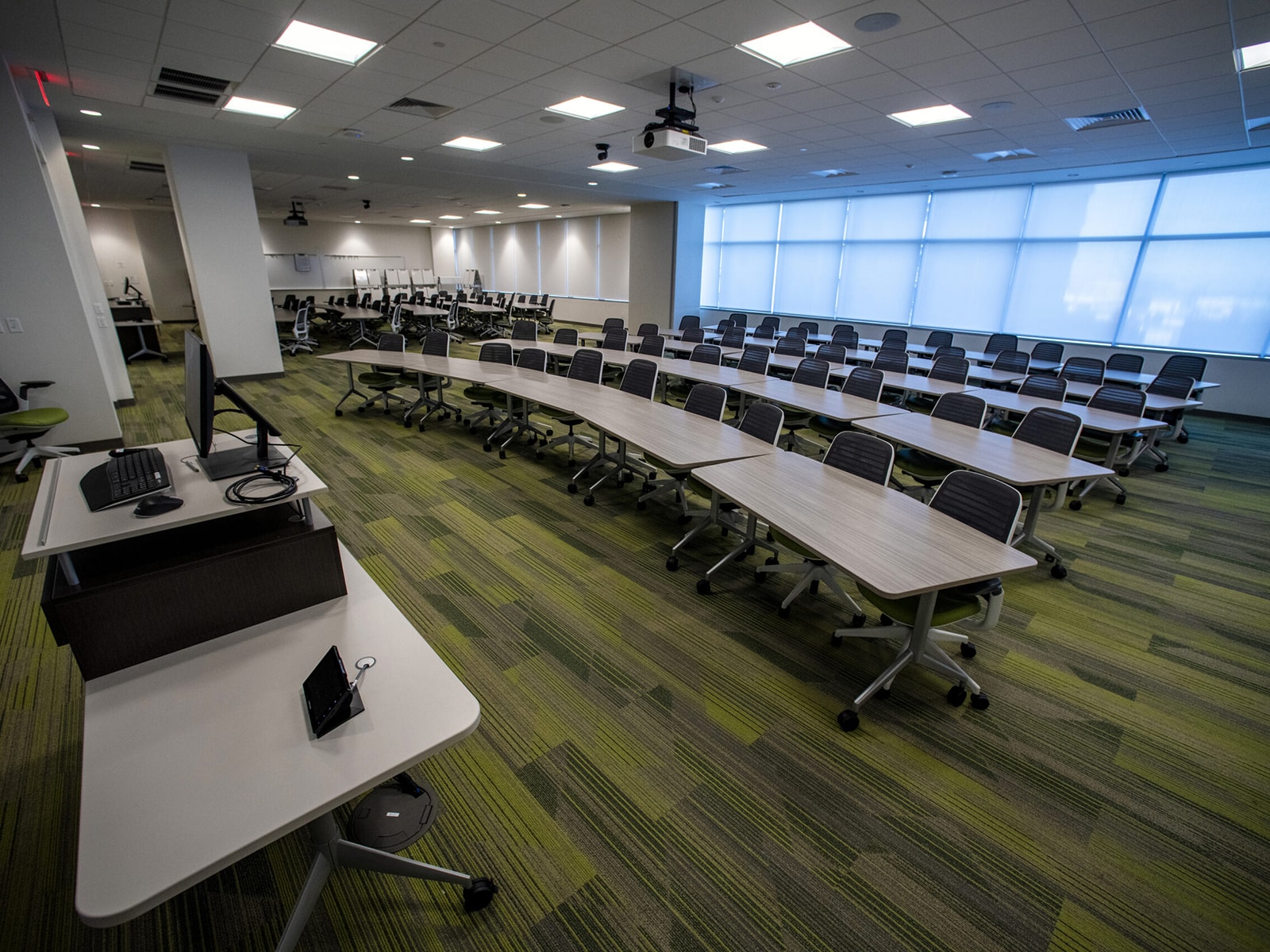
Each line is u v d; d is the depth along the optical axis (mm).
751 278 12500
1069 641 2771
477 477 4652
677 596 3051
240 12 3252
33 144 4391
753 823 1803
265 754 1099
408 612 2842
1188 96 4391
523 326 7535
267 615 1523
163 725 1168
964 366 5539
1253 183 6871
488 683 2377
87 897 833
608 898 1583
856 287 10844
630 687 2375
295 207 12844
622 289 14727
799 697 2354
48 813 1776
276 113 5312
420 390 6172
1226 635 2836
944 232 9562
